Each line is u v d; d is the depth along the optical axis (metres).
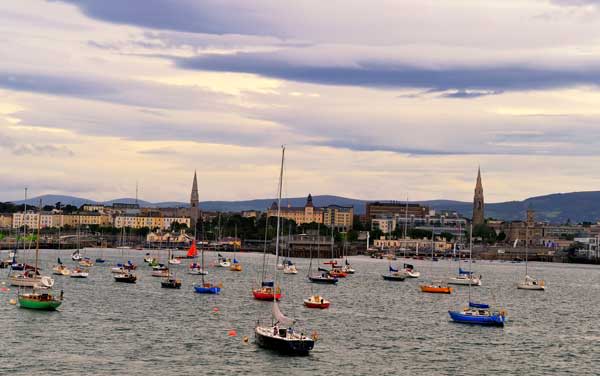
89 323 156.75
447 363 129.00
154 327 154.25
